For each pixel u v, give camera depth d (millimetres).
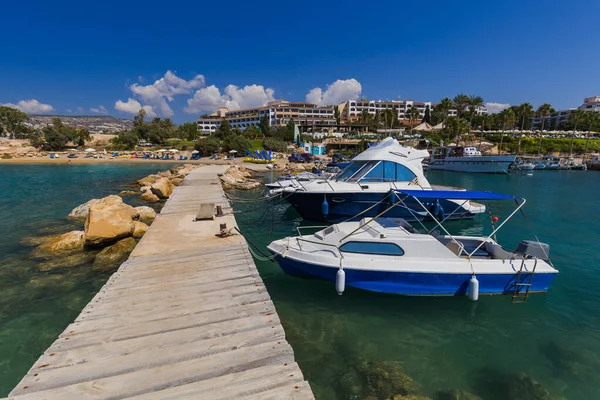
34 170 47531
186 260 8812
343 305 7855
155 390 4062
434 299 7953
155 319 5734
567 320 7324
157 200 22344
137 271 8023
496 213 19109
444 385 5445
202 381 4223
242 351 4852
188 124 106625
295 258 8508
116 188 28609
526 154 73750
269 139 79312
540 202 23062
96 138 101188
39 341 6551
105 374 4312
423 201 14492
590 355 6199
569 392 5305
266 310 6094
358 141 76375
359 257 8086
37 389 4020
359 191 14281
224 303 6355
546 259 8328
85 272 9773
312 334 6828
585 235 14266
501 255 8359
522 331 6934
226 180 30516
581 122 78438
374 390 5301
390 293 8070
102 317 5773
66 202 21312
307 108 130875
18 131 106875
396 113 102438
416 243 8141
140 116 110000
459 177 45406
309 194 14523
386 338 6703
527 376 5652
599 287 8906
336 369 5809
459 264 7848
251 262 8664
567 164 59594
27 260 10625
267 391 4059
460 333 6863
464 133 81000
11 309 7723
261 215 18500
